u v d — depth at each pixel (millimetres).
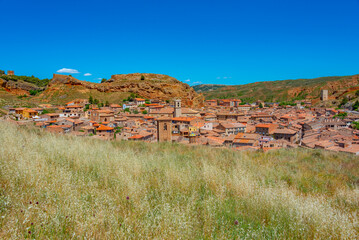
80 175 6301
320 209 4879
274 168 10008
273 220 4562
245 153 14930
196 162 10273
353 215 4914
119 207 4496
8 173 5301
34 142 10156
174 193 5633
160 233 3590
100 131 70875
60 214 3814
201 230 4039
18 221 3492
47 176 5656
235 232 3959
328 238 4000
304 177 8812
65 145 10516
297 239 4125
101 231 3600
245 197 5629
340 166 11328
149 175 7059
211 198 5293
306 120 105688
